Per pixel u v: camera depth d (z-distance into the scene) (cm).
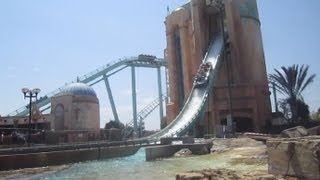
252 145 3284
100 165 2741
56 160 2853
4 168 2450
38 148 2850
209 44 7394
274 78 6594
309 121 5444
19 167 2552
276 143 1073
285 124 5647
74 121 6106
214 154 3142
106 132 4884
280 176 1031
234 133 4419
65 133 4222
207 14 7481
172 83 7950
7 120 5275
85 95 6356
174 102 7812
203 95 6106
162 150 3259
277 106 7188
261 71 7356
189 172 1159
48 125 5544
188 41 7700
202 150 3350
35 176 2131
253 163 2078
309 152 958
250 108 6222
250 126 6350
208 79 6344
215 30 7619
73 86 6444
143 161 2986
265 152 2422
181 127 5247
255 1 7906
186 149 3384
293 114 6041
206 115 6334
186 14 7800
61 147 3052
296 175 992
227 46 7075
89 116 6309
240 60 6981
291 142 1017
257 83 6675
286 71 6275
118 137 4888
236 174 1140
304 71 6234
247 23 7406
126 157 3441
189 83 7450
